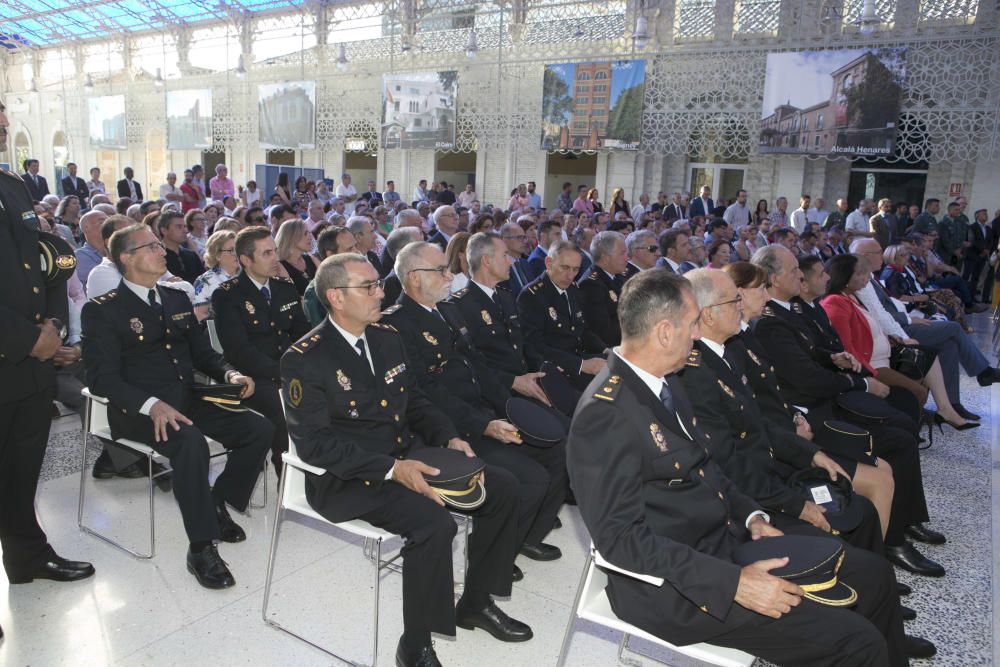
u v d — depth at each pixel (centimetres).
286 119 1691
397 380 251
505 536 239
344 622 247
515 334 347
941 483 389
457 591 270
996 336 748
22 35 2120
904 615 262
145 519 313
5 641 227
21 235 236
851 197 1216
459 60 1446
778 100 1140
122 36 1984
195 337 322
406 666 218
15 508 252
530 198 1280
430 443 261
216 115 1836
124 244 289
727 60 1179
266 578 249
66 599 252
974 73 1032
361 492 229
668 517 183
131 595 256
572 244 375
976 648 246
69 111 2208
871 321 412
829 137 1115
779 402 285
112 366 280
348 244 416
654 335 180
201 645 231
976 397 562
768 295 357
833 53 1091
